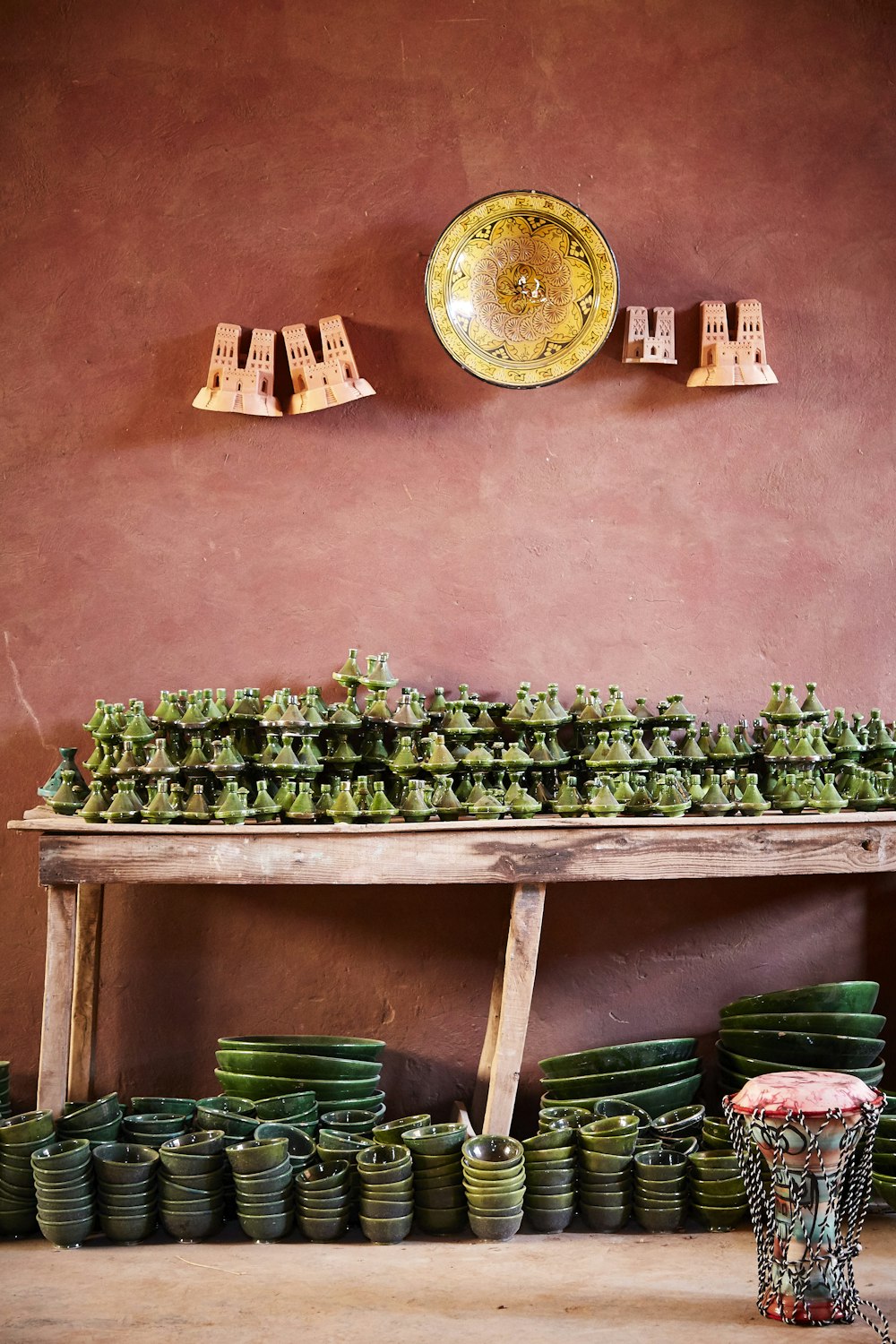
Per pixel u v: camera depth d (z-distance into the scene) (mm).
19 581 3434
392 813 3041
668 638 3580
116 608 3455
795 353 3627
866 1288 2564
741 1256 2750
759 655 3602
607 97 3584
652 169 3592
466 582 3535
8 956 3398
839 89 3641
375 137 3539
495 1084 3006
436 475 3535
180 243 3488
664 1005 3557
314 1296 2533
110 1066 3414
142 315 3477
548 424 3564
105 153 3479
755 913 3588
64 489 3449
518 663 3543
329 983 3471
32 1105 3367
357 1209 2893
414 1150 2869
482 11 3570
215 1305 2490
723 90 3613
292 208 3516
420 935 3494
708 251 3598
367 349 3518
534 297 3471
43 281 3457
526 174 3570
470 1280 2611
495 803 3102
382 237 3529
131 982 3424
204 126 3502
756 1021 3188
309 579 3498
